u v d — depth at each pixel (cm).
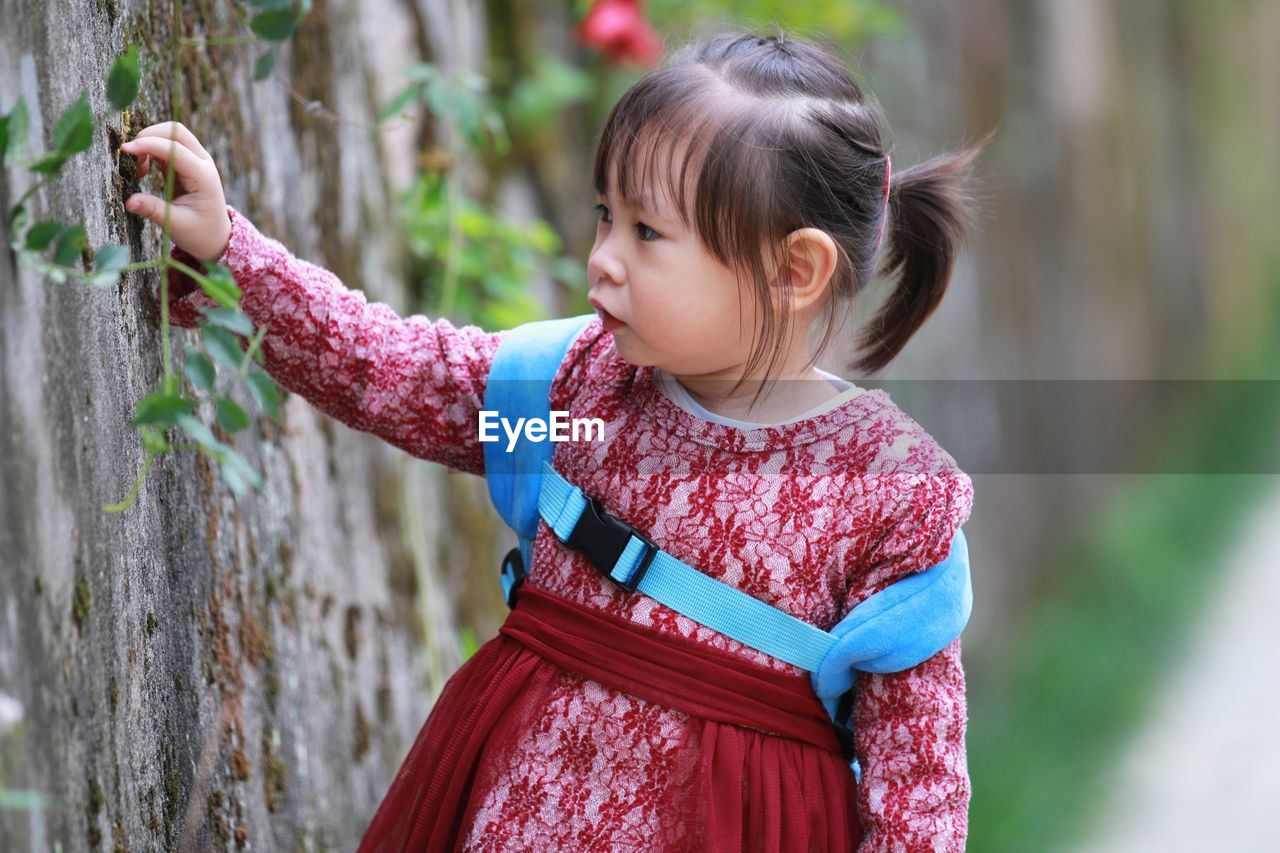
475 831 207
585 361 226
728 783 204
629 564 208
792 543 209
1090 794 708
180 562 231
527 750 208
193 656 235
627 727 205
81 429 182
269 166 310
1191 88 1703
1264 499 1263
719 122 206
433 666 364
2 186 158
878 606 211
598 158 214
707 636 208
